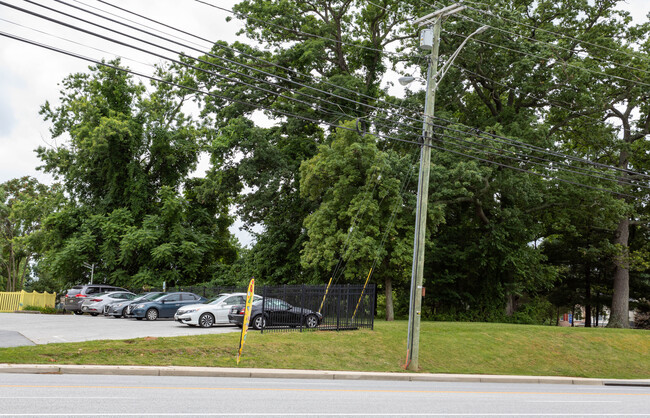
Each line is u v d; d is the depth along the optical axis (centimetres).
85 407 842
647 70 3512
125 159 4659
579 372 2144
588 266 4888
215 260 5391
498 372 1983
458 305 3872
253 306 2236
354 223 2841
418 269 1878
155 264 4316
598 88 3416
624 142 3597
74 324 2467
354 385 1425
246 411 878
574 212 3566
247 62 3894
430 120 1912
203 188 3981
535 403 1214
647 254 3828
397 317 3803
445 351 2089
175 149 4750
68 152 4691
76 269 4394
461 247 3828
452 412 995
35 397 914
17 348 1522
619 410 1158
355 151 2917
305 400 1050
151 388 1110
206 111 4009
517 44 3278
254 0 3938
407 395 1238
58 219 4506
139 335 1977
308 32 3956
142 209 4616
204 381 1316
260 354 1711
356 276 3294
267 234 4128
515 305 3931
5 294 4056
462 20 3212
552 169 3328
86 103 4538
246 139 3734
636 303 5191
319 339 1959
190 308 2409
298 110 3925
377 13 4084
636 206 4197
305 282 3706
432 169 2984
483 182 3219
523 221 3622
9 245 6253
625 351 2469
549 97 3453
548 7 3594
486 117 3869
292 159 3975
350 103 3756
